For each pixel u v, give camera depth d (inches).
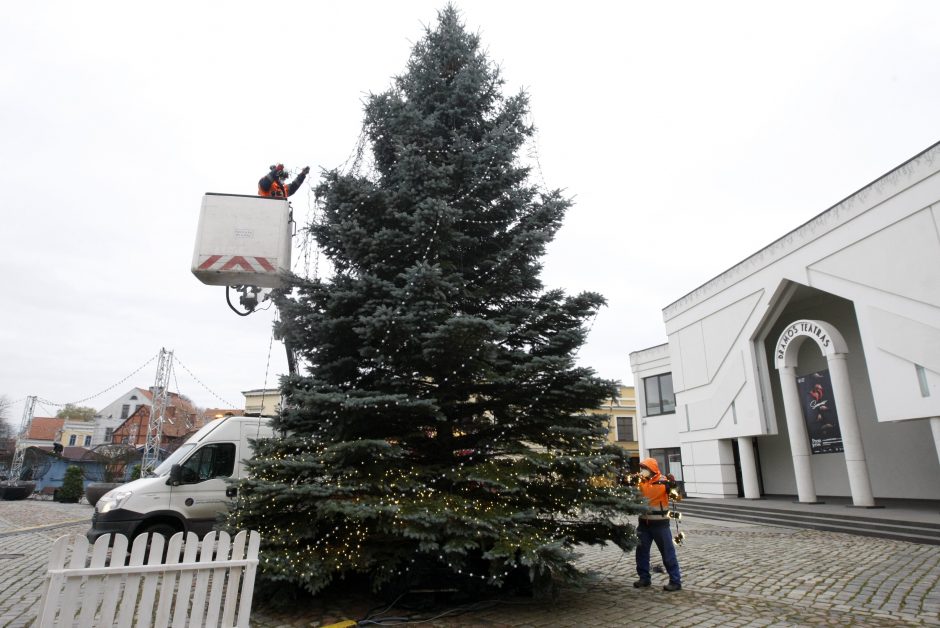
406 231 266.7
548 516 250.1
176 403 1787.6
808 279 630.5
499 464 243.4
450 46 307.4
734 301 772.0
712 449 814.5
